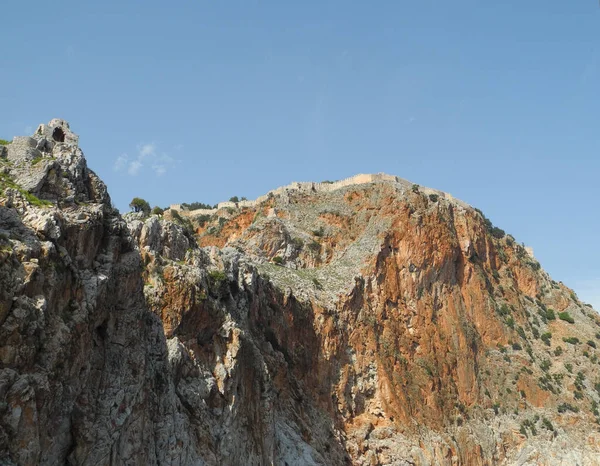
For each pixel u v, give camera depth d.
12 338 27.28
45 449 29.88
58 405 31.11
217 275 60.78
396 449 85.44
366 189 119.19
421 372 97.31
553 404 108.50
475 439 96.56
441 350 102.56
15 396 26.81
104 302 35.59
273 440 60.94
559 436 103.94
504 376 108.81
